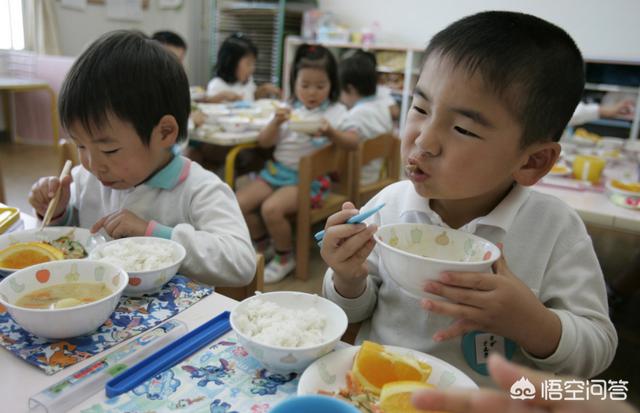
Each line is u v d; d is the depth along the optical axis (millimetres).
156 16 5496
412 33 4910
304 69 2646
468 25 661
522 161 685
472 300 566
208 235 985
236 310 641
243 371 591
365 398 540
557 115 675
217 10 5328
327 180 2574
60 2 5047
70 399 520
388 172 3016
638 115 3760
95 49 932
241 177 3342
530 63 620
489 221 770
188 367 593
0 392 534
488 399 322
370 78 3078
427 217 835
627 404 329
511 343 764
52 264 707
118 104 912
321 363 571
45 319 591
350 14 5203
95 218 1193
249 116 2709
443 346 784
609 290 2332
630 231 1337
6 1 4766
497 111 619
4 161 4121
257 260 1087
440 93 632
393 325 835
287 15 5086
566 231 794
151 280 743
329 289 833
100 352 611
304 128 2348
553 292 758
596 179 1746
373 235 675
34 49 4996
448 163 638
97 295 697
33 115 4852
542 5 4293
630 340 2023
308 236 2395
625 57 3732
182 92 1061
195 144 3086
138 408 518
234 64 3846
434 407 330
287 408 451
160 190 1105
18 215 1062
